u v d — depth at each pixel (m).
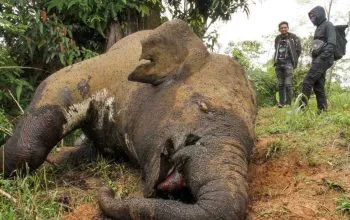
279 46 11.05
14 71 7.46
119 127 5.19
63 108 5.28
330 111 8.03
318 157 5.20
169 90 4.55
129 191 4.91
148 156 4.46
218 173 3.64
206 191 3.54
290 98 11.04
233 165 3.73
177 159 3.93
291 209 4.12
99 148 5.75
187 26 4.84
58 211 4.48
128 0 8.86
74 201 4.73
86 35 9.20
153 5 9.53
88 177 5.44
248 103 4.55
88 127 5.58
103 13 8.69
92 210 4.34
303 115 7.16
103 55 5.68
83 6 8.36
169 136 4.21
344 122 6.38
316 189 4.50
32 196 4.45
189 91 4.41
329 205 4.24
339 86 12.71
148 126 4.52
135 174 5.29
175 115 4.30
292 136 6.07
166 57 4.65
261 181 4.76
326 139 5.79
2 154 5.21
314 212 4.09
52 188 5.12
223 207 3.39
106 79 5.41
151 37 4.63
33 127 5.18
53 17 8.08
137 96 4.94
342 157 5.21
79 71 5.51
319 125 6.52
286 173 4.91
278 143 5.45
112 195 4.37
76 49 8.05
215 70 4.62
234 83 4.59
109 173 5.44
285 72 11.02
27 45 7.98
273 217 4.00
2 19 7.31
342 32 8.57
